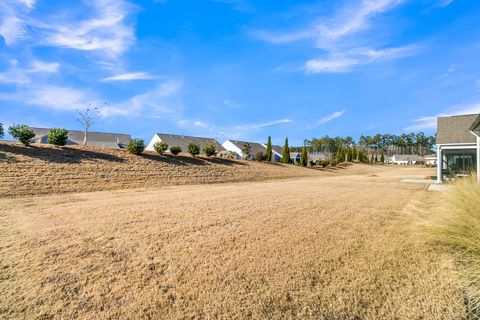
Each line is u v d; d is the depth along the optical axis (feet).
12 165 38.01
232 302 8.61
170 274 10.41
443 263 11.35
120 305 8.39
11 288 9.24
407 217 19.75
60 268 10.77
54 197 29.25
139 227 16.51
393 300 8.79
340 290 9.36
